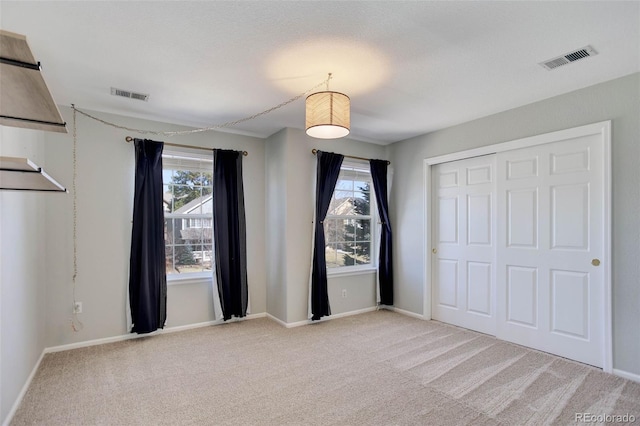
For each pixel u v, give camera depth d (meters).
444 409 2.28
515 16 1.96
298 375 2.79
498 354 3.24
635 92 2.72
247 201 4.48
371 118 3.84
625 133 2.77
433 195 4.46
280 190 4.29
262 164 4.63
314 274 4.28
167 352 3.26
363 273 4.85
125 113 3.61
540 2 1.84
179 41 2.22
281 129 4.27
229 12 1.92
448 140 4.19
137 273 3.60
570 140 3.13
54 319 3.27
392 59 2.47
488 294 3.83
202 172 4.23
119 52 2.36
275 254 4.38
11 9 1.86
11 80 1.15
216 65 2.56
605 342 2.85
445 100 3.30
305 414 2.22
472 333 3.87
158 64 2.54
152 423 2.12
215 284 4.07
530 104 3.38
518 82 2.88
